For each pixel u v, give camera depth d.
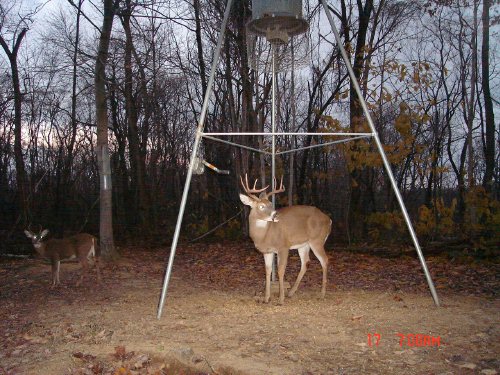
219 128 21.62
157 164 26.69
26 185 21.06
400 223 16.16
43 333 6.09
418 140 22.31
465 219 14.91
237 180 18.28
